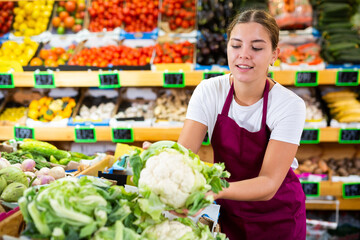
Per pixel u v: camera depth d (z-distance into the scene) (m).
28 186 1.63
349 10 3.62
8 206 1.44
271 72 3.22
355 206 3.42
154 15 4.02
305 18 3.61
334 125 3.27
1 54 3.72
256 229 1.90
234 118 1.76
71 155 2.46
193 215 1.21
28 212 1.09
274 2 3.68
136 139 3.38
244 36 1.47
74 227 1.06
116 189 1.21
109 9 4.02
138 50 3.81
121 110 3.65
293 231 1.90
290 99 1.65
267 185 1.46
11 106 3.76
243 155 1.79
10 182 1.56
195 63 3.46
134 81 3.31
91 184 1.20
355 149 3.58
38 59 3.67
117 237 1.09
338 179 3.34
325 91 3.70
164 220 1.25
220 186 1.23
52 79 3.32
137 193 1.32
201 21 3.65
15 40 3.91
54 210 1.05
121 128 3.34
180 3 3.94
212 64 3.39
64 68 3.37
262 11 1.51
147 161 1.25
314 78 3.22
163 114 3.50
